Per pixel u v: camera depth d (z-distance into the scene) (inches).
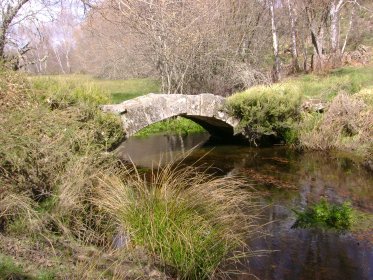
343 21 941.8
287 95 373.7
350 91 439.5
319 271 156.0
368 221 201.9
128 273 116.7
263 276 150.2
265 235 187.8
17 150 149.5
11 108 177.0
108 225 149.6
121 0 224.7
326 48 837.2
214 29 544.1
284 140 391.5
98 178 159.9
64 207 142.6
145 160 340.5
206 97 354.3
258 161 335.3
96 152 191.8
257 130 372.2
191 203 146.3
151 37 458.6
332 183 269.1
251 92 376.5
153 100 308.8
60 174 157.2
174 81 530.0
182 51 499.5
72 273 104.8
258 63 654.5
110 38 546.6
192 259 131.9
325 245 177.5
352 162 316.2
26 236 125.0
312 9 724.0
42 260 109.8
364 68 651.5
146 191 151.0
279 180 280.1
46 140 160.6
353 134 353.4
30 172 148.3
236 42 605.0
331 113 363.6
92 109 241.1
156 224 139.3
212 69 547.2
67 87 249.0
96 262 114.7
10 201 129.6
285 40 894.4
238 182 211.3
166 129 491.5
